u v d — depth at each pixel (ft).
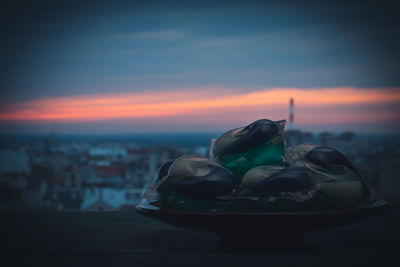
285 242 1.00
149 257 0.97
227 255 0.97
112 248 1.09
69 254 1.02
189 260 0.93
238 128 1.05
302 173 0.95
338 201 0.95
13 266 0.92
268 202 0.94
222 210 0.96
